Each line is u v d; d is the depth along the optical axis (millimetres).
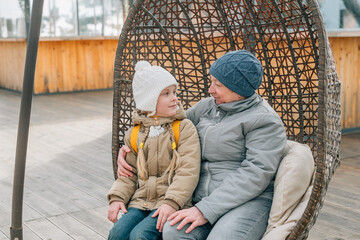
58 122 6020
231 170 1756
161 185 1775
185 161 1741
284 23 2033
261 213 1637
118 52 2148
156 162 1796
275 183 1664
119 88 2150
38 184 3459
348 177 3533
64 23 8570
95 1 8750
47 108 7184
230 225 1576
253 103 1766
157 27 2205
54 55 8820
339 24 4691
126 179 1865
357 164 3869
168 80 1762
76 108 7180
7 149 4605
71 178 3607
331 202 3008
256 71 1729
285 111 2203
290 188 1616
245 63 1717
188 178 1714
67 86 9062
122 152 1907
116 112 2139
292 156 1697
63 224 2689
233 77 1714
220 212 1616
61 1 8453
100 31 8938
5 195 3215
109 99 8164
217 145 1758
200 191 1770
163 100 1780
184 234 1601
